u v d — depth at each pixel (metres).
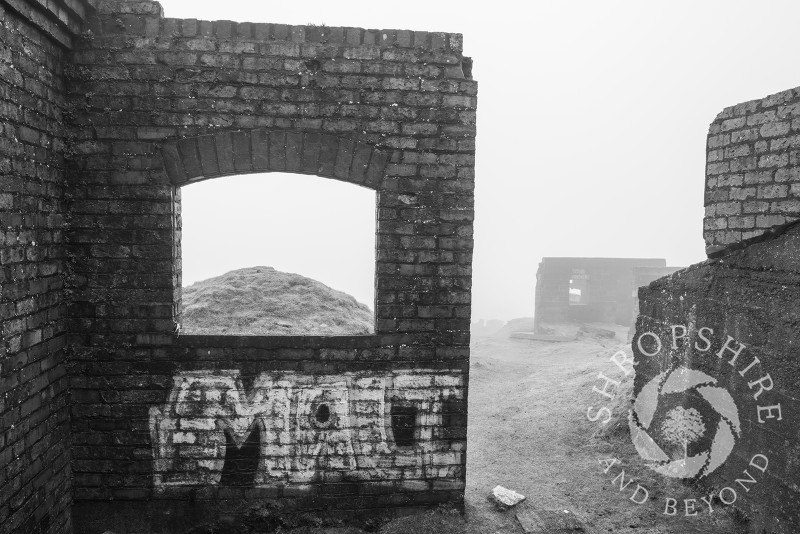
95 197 3.25
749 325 3.54
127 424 3.36
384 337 3.51
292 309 4.79
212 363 3.39
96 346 3.31
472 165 3.49
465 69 3.58
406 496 3.60
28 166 2.78
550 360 10.60
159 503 3.42
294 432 3.47
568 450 4.90
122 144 3.25
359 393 3.51
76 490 3.36
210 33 3.29
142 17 3.24
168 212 3.30
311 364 3.46
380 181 3.45
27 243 2.78
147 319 3.32
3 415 2.56
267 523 3.47
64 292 3.25
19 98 2.67
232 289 4.94
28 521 2.82
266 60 3.33
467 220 3.51
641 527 3.61
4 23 2.50
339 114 3.39
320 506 3.53
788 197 3.23
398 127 3.44
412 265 3.51
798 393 3.08
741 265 3.65
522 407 6.33
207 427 3.41
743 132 3.61
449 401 3.58
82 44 3.20
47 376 3.03
